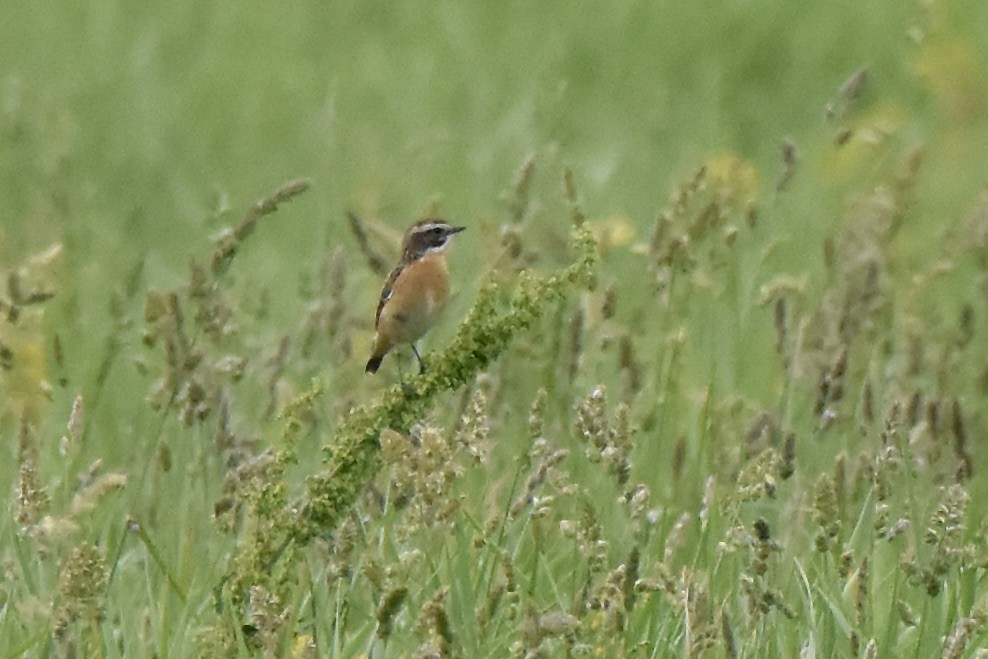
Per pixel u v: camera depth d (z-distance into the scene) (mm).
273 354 12961
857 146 18625
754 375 14133
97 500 8445
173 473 11297
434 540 9461
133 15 31016
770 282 14562
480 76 27562
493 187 20188
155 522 10953
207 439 11172
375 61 29188
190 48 29547
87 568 8484
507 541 10039
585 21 31047
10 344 11359
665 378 12875
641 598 9477
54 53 28688
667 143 24312
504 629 9328
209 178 23188
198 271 11273
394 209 19812
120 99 26562
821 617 9641
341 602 9219
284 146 24812
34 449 10180
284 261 18922
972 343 14234
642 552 9812
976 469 11664
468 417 8633
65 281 15195
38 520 8820
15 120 18453
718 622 8609
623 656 8680
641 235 18922
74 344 14172
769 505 10992
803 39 30109
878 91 27875
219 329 11344
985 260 13594
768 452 9359
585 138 24266
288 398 12117
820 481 9328
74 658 8617
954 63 21828
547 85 21453
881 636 9594
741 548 9984
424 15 31594
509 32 30562
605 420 9000
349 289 14805
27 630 9438
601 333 12633
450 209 20328
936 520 9188
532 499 9797
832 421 11086
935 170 21781
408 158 22016
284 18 31312
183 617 9406
